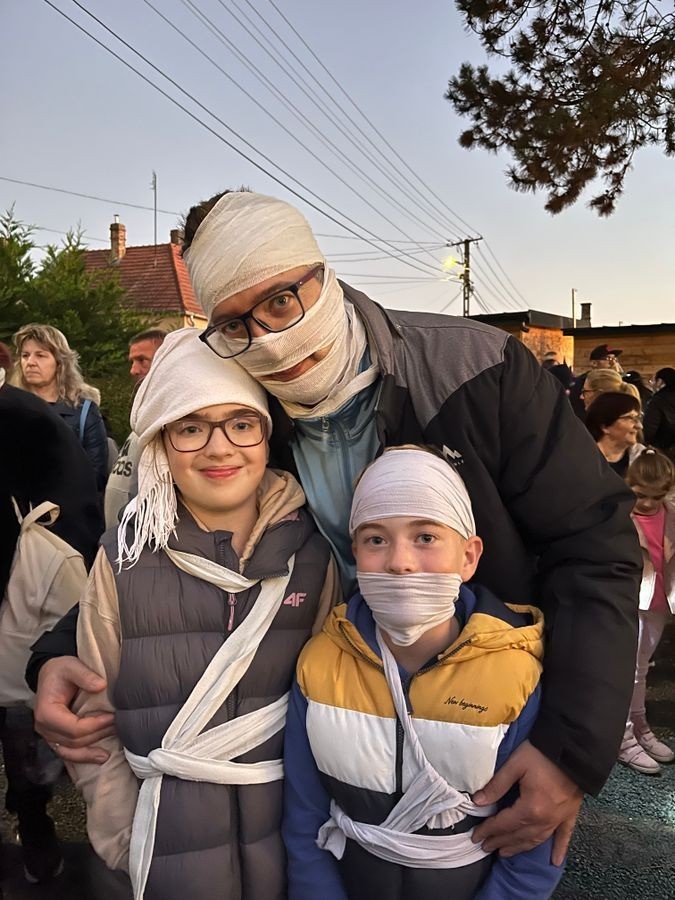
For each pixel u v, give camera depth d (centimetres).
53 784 239
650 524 333
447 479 148
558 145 682
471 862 144
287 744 156
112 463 469
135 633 155
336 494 168
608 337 1627
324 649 155
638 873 253
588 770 139
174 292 2156
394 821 143
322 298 146
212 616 155
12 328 925
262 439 161
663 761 330
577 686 142
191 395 153
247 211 146
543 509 154
